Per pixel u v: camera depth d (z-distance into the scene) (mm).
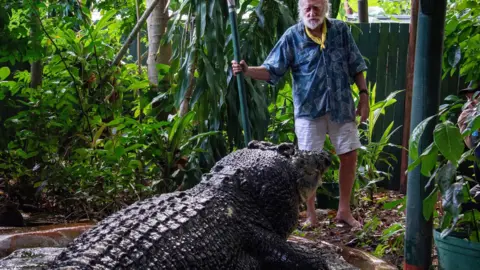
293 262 3105
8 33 5805
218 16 5609
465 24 4844
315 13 4789
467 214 3600
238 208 3092
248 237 3061
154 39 6770
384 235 4703
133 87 6305
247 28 5891
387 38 7488
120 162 5727
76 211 5707
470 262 3434
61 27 6199
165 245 2609
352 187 5574
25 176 5977
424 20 3561
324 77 4977
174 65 6066
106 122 6355
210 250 2775
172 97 6207
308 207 5387
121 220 2721
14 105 6348
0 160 5961
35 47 5895
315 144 5082
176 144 5777
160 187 5762
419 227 3697
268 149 3441
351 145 5102
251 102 5816
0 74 6027
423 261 3719
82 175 5703
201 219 2852
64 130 6055
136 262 2469
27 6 5797
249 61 5844
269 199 3203
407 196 3764
